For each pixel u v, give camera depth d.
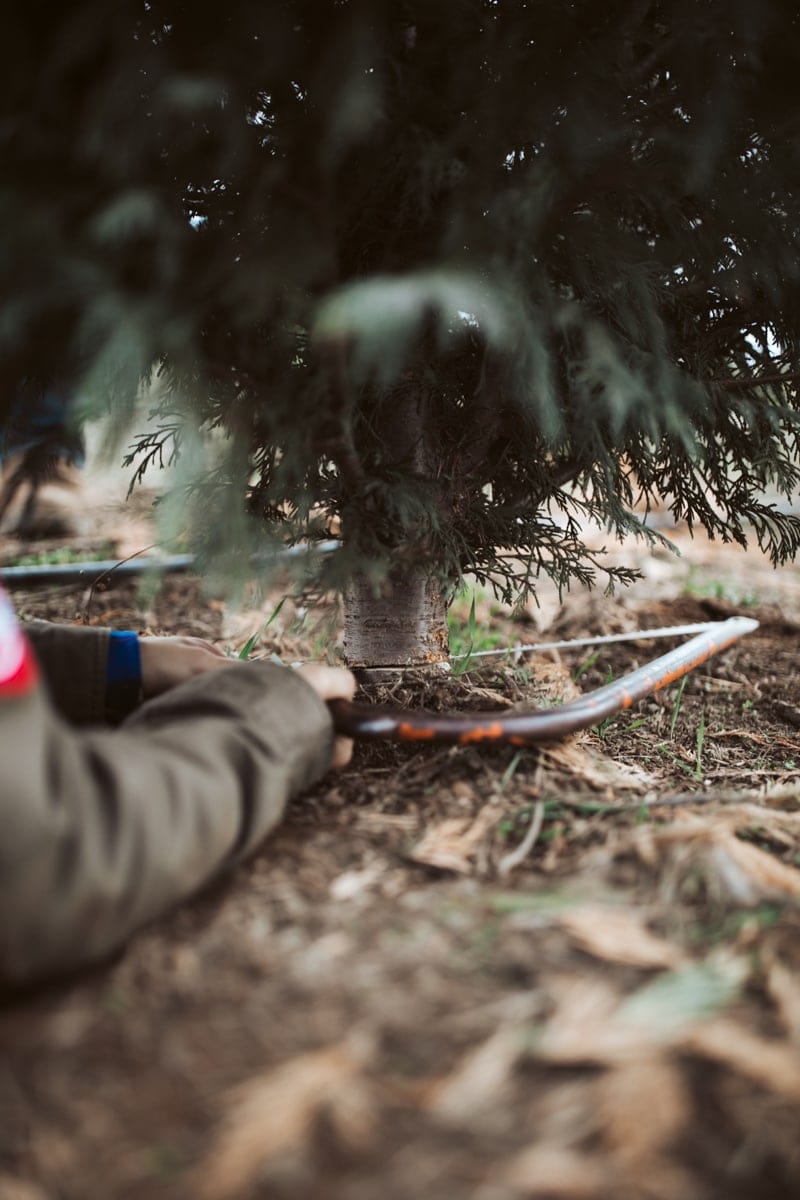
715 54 1.43
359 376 1.49
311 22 1.37
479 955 1.11
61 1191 0.80
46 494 5.13
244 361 1.57
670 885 1.25
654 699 2.58
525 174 1.49
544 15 1.39
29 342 1.41
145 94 1.20
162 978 1.07
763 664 2.93
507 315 1.39
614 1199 0.79
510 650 2.60
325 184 1.40
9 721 0.96
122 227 1.21
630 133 1.55
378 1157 0.83
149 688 1.65
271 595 3.69
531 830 1.45
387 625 2.03
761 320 1.98
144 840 1.04
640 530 2.02
